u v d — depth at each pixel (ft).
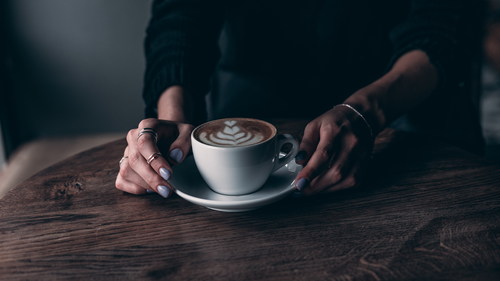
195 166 2.24
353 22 3.51
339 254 1.74
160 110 2.61
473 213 1.94
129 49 7.66
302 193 2.07
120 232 1.90
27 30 7.34
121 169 2.13
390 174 2.28
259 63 3.64
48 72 7.61
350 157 2.13
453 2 2.99
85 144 7.48
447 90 3.15
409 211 1.98
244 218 1.97
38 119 7.85
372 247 1.77
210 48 3.13
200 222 1.95
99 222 1.96
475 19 3.24
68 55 7.56
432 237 1.81
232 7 3.59
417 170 2.31
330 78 3.59
